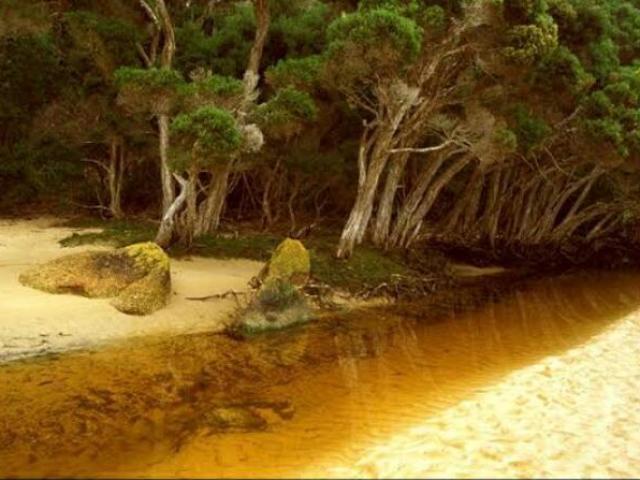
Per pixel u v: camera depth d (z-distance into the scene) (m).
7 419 10.02
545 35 20.42
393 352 14.77
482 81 24.28
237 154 20.50
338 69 20.53
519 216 35.00
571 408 11.17
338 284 20.19
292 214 30.12
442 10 19.84
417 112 23.47
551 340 16.23
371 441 9.65
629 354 14.85
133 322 15.13
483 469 8.73
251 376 12.59
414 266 24.41
